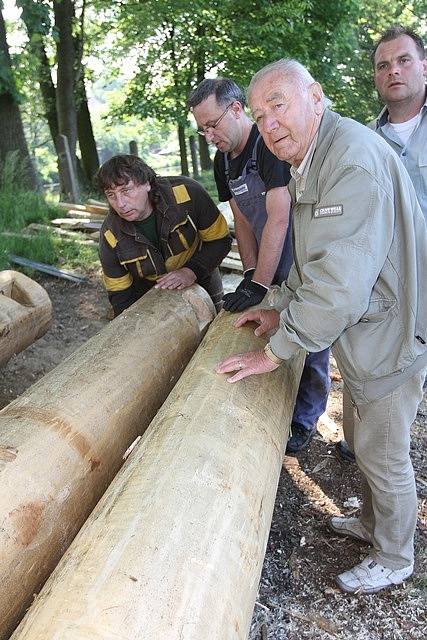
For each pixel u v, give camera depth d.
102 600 1.41
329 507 3.21
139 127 27.53
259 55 15.20
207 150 19.86
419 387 2.33
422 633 2.48
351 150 1.96
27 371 4.82
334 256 1.93
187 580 1.50
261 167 2.93
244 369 2.29
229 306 2.91
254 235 3.39
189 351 3.19
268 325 2.65
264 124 2.05
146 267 3.47
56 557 2.00
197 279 3.58
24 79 11.86
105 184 3.05
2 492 1.86
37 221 8.45
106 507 1.74
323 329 2.01
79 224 8.19
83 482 2.15
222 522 1.71
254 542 1.78
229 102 2.86
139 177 3.07
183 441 1.98
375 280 2.00
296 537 3.01
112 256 3.41
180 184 3.32
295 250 2.29
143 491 1.75
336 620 2.55
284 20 14.41
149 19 15.11
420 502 3.17
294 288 2.59
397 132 3.49
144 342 2.87
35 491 1.94
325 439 3.75
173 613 1.42
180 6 14.69
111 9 16.02
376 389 2.28
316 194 2.07
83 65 16.20
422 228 2.16
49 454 2.06
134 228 3.29
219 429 2.06
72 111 14.19
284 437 2.35
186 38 15.38
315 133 2.05
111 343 2.81
